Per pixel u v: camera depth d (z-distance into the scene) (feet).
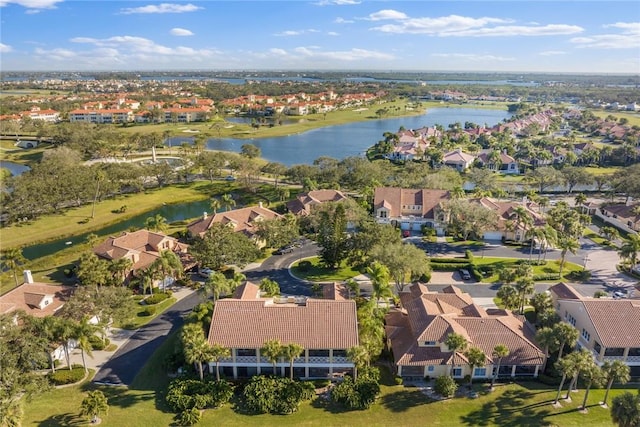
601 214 463.42
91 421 188.14
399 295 283.59
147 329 260.83
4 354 191.31
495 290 304.91
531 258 355.36
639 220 409.69
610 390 209.97
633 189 474.49
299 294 297.94
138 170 525.34
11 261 307.99
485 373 217.97
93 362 231.09
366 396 199.21
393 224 422.82
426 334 220.23
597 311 231.71
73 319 233.14
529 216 368.89
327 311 225.56
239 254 314.96
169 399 198.29
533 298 255.70
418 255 287.69
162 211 484.33
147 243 344.49
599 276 327.06
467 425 187.93
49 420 189.16
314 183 502.38
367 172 527.81
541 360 214.69
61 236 401.29
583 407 196.54
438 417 192.65
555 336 207.51
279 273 330.54
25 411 193.77
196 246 323.57
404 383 215.10
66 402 200.75
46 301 260.21
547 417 191.31
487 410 196.65
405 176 527.40
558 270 334.65
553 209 418.31
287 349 201.05
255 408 197.06
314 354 217.77
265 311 225.76
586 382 207.31
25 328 212.23
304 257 360.07
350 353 202.49
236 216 394.73
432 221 415.23
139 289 304.30
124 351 240.12
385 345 241.76
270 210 426.51
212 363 216.13
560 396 204.85
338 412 196.54
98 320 249.55
